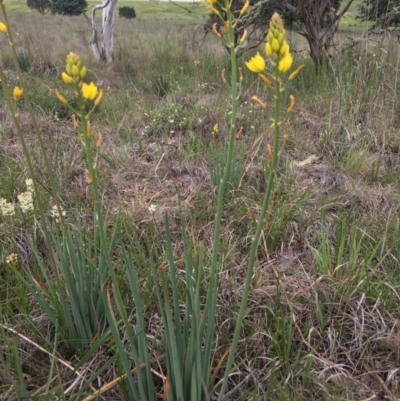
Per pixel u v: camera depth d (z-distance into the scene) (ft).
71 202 10.73
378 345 7.25
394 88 15.49
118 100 18.86
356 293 7.95
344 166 12.82
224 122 15.24
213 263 5.02
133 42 37.14
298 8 20.39
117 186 11.66
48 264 8.57
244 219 10.10
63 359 6.79
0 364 6.31
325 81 17.93
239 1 21.26
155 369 6.53
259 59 3.74
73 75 4.16
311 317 7.65
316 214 10.40
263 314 7.75
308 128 15.21
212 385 5.95
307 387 6.55
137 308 5.24
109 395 6.33
